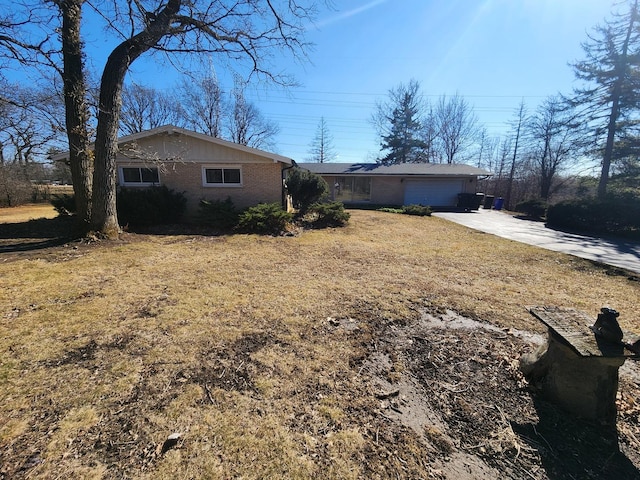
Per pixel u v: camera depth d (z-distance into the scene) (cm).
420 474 159
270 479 153
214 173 1041
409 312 370
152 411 197
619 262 655
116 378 229
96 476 151
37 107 718
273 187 1048
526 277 532
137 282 446
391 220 1260
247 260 589
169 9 709
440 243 825
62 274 470
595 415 197
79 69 671
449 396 221
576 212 1198
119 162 1003
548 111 2150
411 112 3159
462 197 1898
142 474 153
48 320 321
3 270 482
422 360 268
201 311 353
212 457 164
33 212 1538
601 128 1633
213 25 752
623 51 1512
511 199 2614
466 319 356
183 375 236
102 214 703
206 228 925
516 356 274
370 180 2014
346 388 227
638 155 1563
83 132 684
